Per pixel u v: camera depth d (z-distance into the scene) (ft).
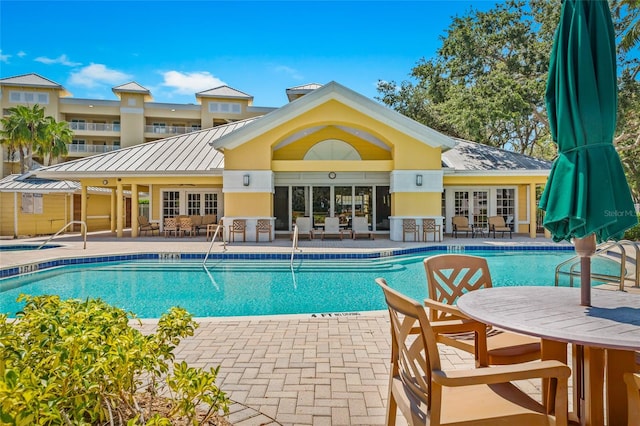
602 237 9.18
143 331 17.20
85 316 8.37
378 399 11.30
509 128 103.60
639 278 22.15
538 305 9.73
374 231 64.59
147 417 8.69
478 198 67.87
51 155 104.78
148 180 60.08
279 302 28.89
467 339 11.44
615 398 8.15
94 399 6.88
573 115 9.15
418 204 55.83
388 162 56.80
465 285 13.56
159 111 156.35
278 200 65.00
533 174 58.39
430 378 7.14
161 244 52.11
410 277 36.99
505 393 8.53
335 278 36.60
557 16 77.61
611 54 9.39
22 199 70.90
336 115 55.06
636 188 87.76
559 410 7.31
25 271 35.37
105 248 47.65
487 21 82.94
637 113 72.43
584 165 8.93
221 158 64.08
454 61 87.40
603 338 7.18
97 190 85.30
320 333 17.08
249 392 11.68
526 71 77.46
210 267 40.47
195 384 7.14
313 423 10.03
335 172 64.44
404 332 7.86
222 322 18.70
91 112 151.84
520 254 48.88
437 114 94.63
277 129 55.47
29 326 7.77
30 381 5.59
